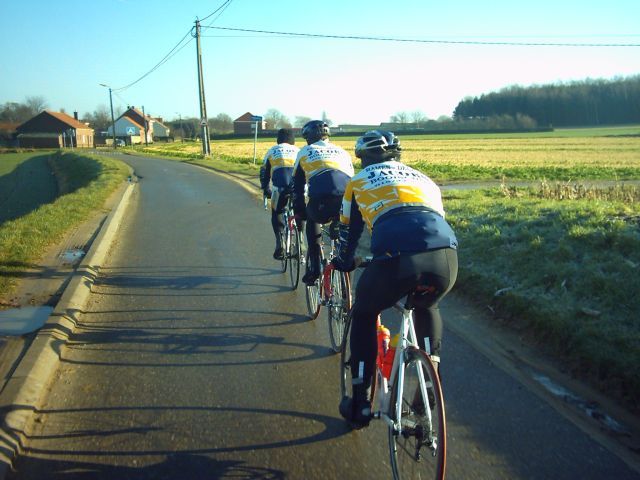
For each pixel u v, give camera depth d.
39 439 3.50
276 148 6.86
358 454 3.35
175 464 3.25
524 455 3.28
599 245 6.14
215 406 3.92
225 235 10.10
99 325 5.52
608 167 29.42
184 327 5.47
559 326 4.64
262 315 5.82
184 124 123.50
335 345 4.82
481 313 5.59
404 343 3.05
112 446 3.43
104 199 14.07
